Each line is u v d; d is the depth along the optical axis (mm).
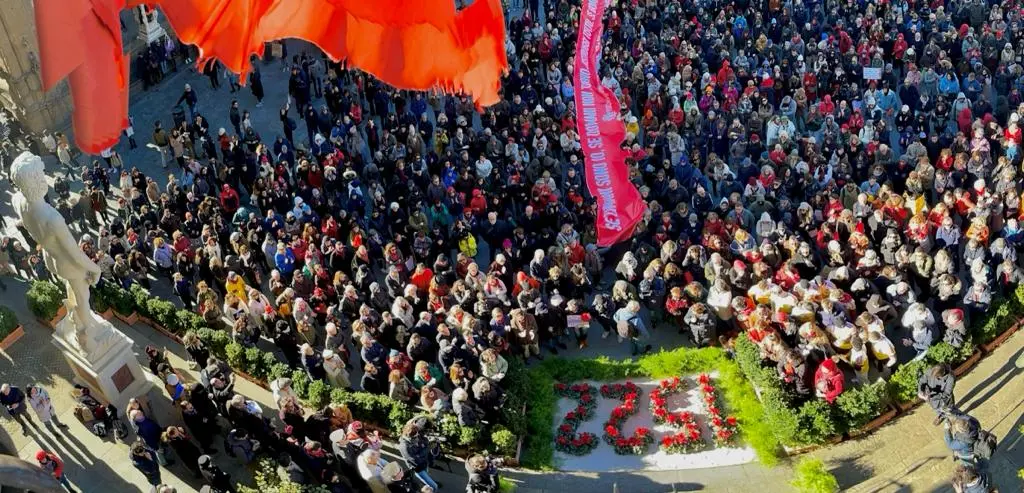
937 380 22766
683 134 34562
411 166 32125
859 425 23578
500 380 25000
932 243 28016
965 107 32969
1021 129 31875
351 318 27344
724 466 23562
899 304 25859
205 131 35438
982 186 28250
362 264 28016
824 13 40875
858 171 31406
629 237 28781
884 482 22406
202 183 31984
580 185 31109
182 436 22797
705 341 26281
